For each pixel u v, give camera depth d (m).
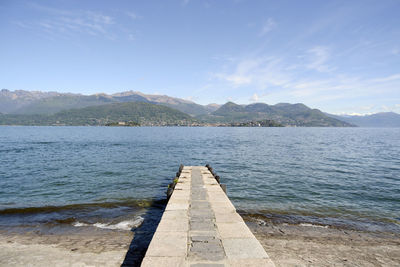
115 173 26.78
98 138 93.88
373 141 86.31
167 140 85.00
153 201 16.92
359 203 16.88
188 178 19.02
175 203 12.21
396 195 18.84
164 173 27.06
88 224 12.69
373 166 32.12
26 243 10.48
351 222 13.48
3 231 11.77
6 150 49.41
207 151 50.31
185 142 76.12
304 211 15.17
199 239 7.96
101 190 19.81
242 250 7.23
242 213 14.67
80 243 10.48
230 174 26.66
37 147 56.31
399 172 28.08
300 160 37.50
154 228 12.19
